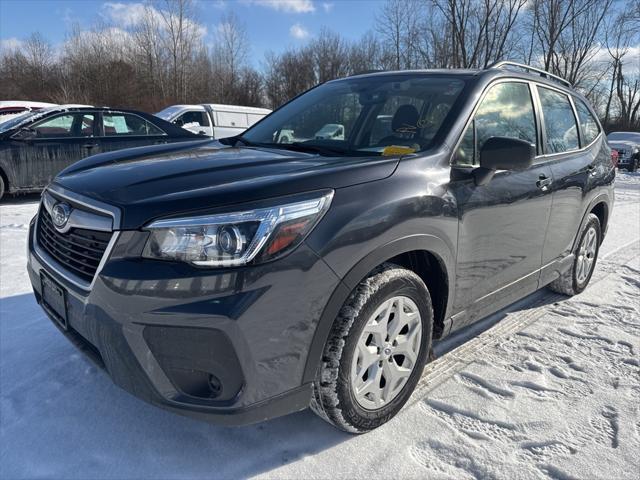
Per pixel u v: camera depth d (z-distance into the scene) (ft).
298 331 6.36
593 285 14.89
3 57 122.21
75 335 7.25
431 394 8.72
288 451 7.21
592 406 8.55
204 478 6.66
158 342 6.02
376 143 9.12
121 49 119.85
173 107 44.65
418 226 7.47
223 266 5.93
